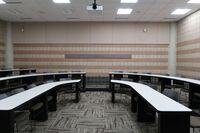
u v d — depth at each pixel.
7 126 2.55
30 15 8.49
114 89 6.48
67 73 8.25
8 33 9.95
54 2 6.52
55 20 9.60
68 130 3.87
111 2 6.41
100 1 6.29
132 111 5.27
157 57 9.95
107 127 4.06
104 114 5.03
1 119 2.55
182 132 2.47
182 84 6.71
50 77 8.20
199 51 7.36
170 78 6.61
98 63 10.02
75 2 6.48
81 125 4.18
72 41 9.99
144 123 4.32
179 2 6.36
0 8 7.32
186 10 7.43
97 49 10.02
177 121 2.47
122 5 6.77
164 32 9.89
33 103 4.04
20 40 10.09
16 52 10.16
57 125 4.15
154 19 9.19
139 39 9.91
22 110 3.47
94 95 7.78
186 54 8.52
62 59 10.05
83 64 10.05
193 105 5.52
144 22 9.88
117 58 10.00
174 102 2.96
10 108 2.62
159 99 3.18
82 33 9.98
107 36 9.94
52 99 5.25
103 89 8.81
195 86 5.57
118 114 5.04
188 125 2.47
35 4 6.77
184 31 8.71
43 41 10.05
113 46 10.02
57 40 10.02
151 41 9.90
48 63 10.09
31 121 4.09
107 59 10.02
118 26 9.91
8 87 6.54
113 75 8.58
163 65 9.97
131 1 6.31
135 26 9.91
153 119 4.39
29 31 10.05
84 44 10.03
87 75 10.02
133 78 8.22
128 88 6.49
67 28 9.98
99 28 9.94
